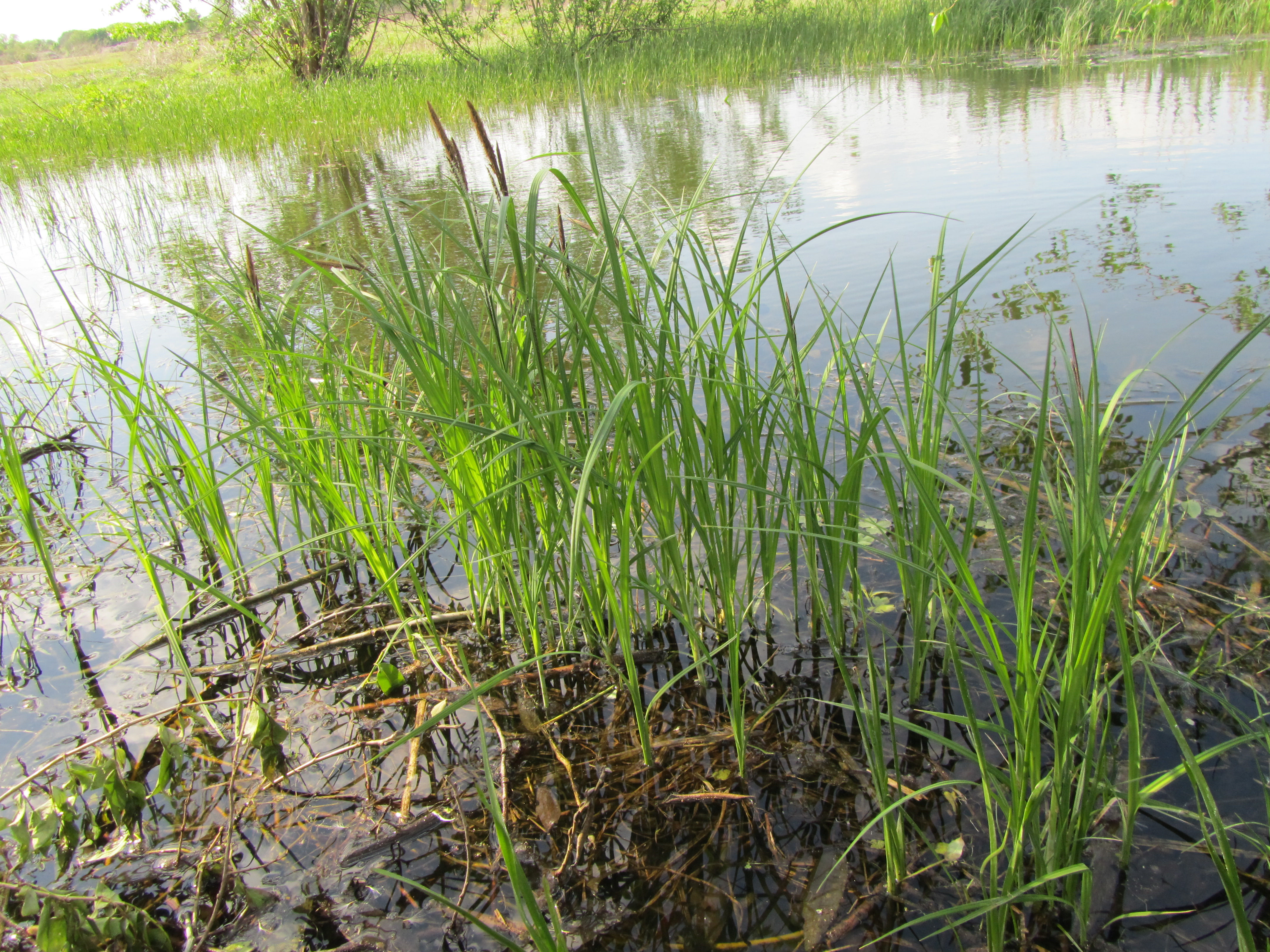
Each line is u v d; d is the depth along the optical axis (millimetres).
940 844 1827
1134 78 10906
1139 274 4699
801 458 2197
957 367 3902
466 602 2912
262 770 2178
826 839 1900
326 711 2447
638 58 16016
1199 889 1693
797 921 1717
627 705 2381
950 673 2352
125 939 1676
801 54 16344
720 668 2486
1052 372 3033
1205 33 14328
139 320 5867
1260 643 2270
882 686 2346
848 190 6828
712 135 9805
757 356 2398
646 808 2020
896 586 2715
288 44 17219
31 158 12414
